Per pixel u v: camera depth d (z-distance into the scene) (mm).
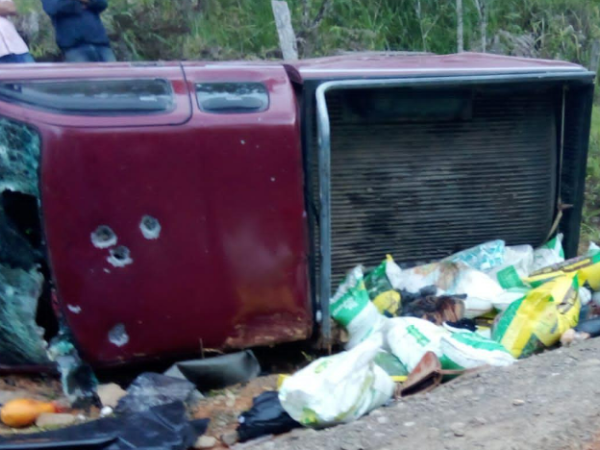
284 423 3662
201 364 4117
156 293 3943
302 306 4199
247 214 4016
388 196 4688
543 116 4930
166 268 3934
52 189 3738
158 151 3854
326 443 3283
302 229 4121
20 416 3781
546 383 3633
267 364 4531
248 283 4078
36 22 8734
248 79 4098
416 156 4688
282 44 8586
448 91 4621
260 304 4129
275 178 4031
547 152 4992
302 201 4102
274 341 4230
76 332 3875
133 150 3818
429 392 3799
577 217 5051
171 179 3883
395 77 4387
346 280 4531
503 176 4910
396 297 4570
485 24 10727
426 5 11281
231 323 4109
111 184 3803
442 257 4922
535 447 3084
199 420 3703
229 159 3959
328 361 3707
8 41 7129
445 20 11266
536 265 4949
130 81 3918
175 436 3498
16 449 3369
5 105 3793
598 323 4391
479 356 3971
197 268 3979
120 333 3953
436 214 4816
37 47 8625
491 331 4422
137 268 3893
